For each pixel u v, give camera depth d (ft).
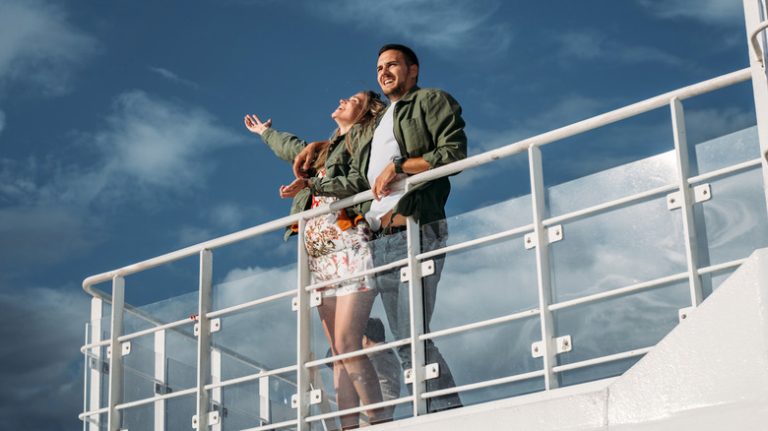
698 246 14.89
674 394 13.05
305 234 18.94
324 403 18.07
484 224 17.03
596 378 15.28
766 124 12.91
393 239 17.88
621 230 15.65
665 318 14.87
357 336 17.85
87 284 21.95
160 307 20.76
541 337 15.93
